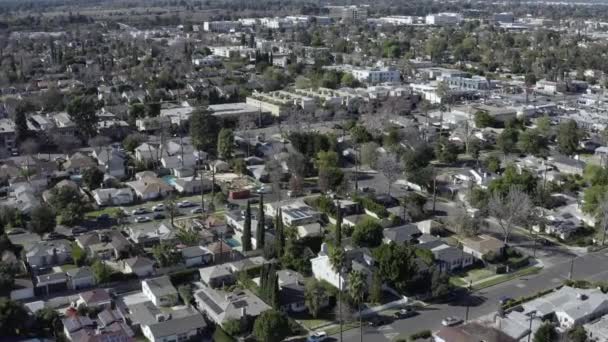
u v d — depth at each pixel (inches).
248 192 6609.3
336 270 4552.2
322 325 4239.7
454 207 6353.3
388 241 5447.8
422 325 4242.1
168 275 4783.5
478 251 5246.1
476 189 6240.2
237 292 4490.7
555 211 6181.1
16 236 5531.5
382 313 4392.2
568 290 4581.7
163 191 6658.5
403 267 4584.2
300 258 4972.9
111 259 5196.9
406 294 4628.4
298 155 7165.4
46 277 4645.7
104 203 6368.1
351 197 6417.3
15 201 6181.1
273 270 4313.5
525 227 5920.3
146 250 5305.1
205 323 4128.9
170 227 5615.2
